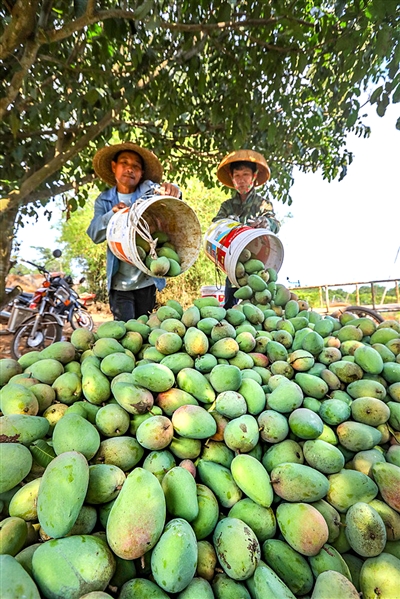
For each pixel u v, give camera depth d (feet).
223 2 8.07
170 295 41.34
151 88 11.66
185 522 3.13
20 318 19.34
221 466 3.99
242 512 3.53
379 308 26.40
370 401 4.51
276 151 15.92
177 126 15.87
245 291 7.87
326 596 2.83
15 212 12.34
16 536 2.89
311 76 12.32
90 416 4.43
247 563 2.99
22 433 3.64
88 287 51.90
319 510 3.55
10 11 7.35
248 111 11.61
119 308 9.98
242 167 12.03
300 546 3.22
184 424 4.01
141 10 6.16
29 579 2.48
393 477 3.68
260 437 4.26
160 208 7.49
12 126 10.38
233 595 2.91
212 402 4.53
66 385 4.67
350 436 4.23
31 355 5.40
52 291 20.30
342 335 6.34
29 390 4.30
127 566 2.95
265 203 13.08
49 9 7.29
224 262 8.46
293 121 14.14
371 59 8.84
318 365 5.43
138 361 5.44
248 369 5.23
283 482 3.58
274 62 10.14
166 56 10.91
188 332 5.33
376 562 3.23
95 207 10.23
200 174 19.89
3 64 10.09
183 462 3.97
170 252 7.22
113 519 2.92
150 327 6.22
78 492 2.96
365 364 5.10
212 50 11.34
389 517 3.54
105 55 9.33
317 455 3.91
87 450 3.55
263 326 6.93
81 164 16.02
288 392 4.47
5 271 12.35
